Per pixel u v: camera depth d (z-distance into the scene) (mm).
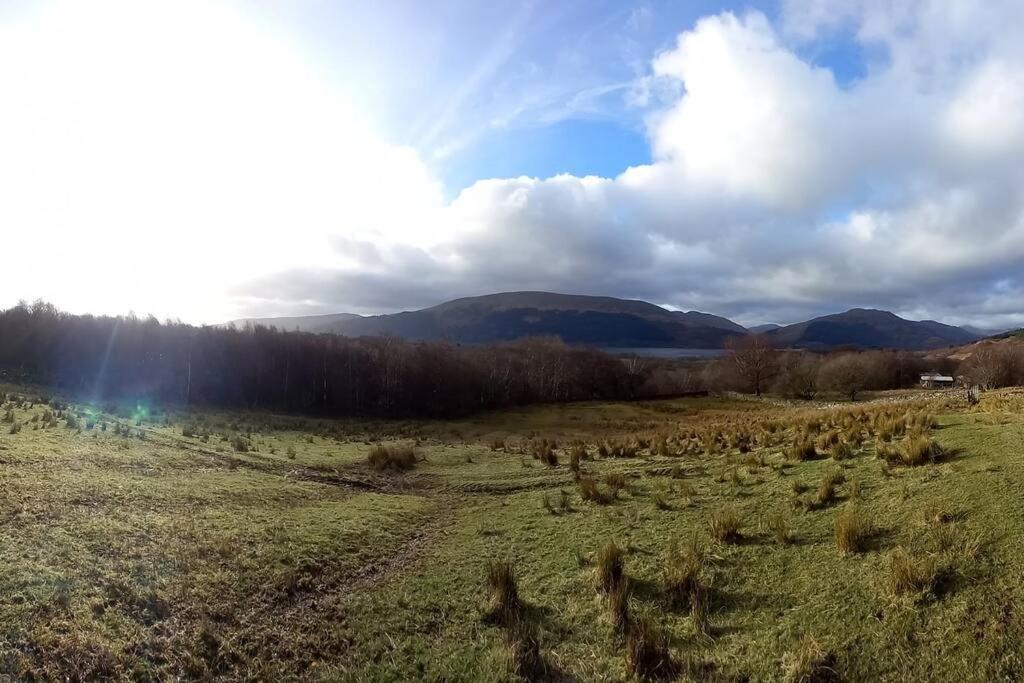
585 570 9258
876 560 7492
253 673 6754
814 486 11102
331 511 13250
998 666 5219
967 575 6492
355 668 7051
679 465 15953
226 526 10844
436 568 10148
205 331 61156
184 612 7543
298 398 60594
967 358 83812
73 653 6141
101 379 50281
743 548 9047
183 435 21453
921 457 10852
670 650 6711
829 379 77500
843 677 5719
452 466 21531
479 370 73438
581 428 42469
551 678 6559
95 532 9250
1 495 10141
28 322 54219
